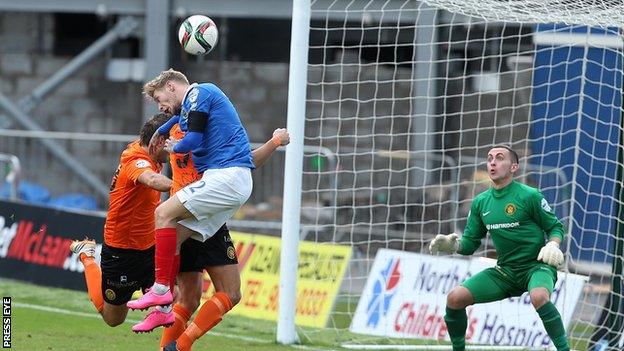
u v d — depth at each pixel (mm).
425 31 48812
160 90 21516
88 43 58844
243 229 44344
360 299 32031
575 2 28859
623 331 28891
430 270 31891
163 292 20734
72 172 50594
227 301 21938
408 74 52156
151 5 51375
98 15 57562
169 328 22359
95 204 49250
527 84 48531
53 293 36000
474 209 25031
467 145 49406
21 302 33781
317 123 52875
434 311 31500
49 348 25438
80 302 34375
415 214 44969
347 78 52781
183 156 21578
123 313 24172
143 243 23016
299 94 28344
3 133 46812
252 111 54594
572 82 42969
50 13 57781
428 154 47438
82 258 24234
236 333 30328
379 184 48781
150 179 21609
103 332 28500
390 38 52531
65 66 56000
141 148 22219
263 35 56938
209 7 51438
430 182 47625
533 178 43500
